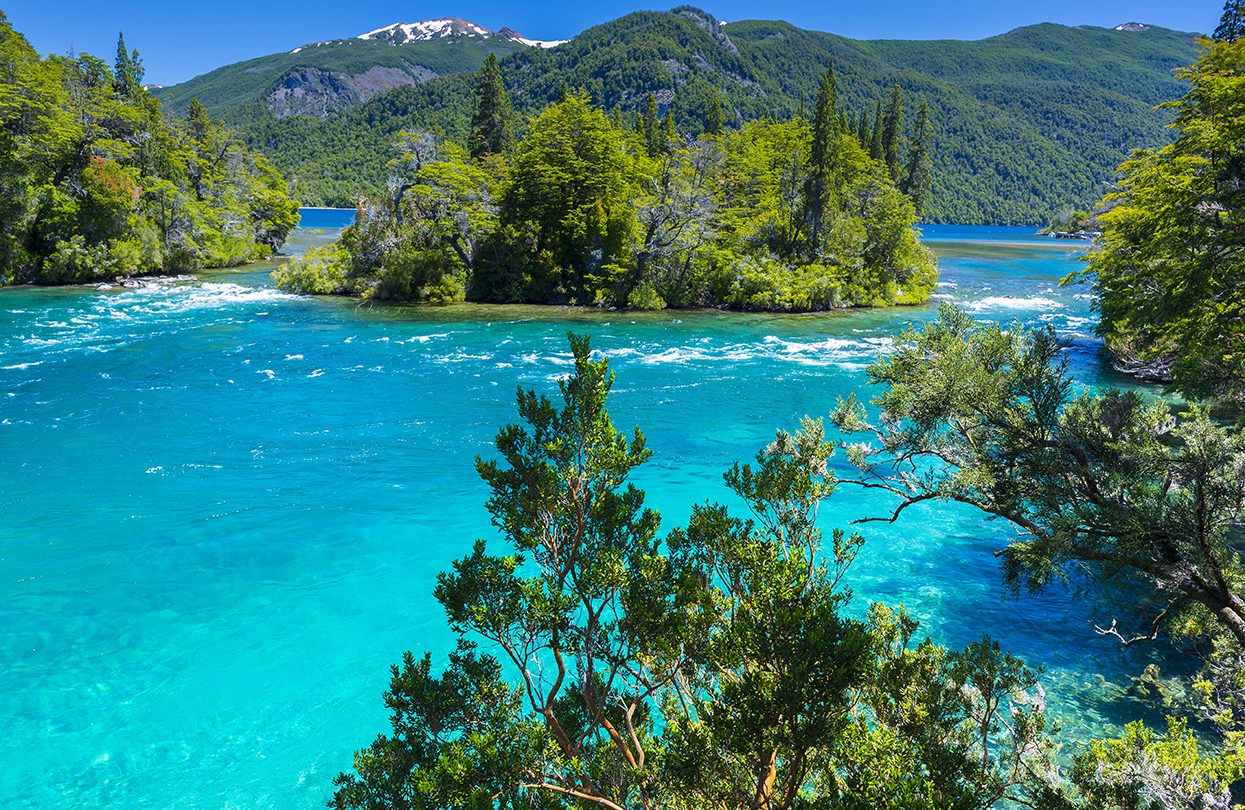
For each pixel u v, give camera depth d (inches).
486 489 651.5
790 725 151.3
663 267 1878.7
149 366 1085.8
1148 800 186.1
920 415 415.5
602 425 202.2
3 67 1956.2
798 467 244.2
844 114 3570.4
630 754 198.5
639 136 2972.4
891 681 203.9
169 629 429.1
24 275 1959.9
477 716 181.3
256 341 1307.8
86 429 789.2
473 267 1955.0
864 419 464.4
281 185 3759.8
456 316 1651.1
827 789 178.9
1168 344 948.0
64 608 447.5
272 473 681.6
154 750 332.2
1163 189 627.5
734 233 2082.9
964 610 459.2
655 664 208.4
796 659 149.3
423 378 1059.9
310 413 877.2
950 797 157.6
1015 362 396.5
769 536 233.5
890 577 502.6
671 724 199.0
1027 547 373.7
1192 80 682.8
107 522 568.1
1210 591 320.5
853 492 658.8
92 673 386.9
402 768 173.9
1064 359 406.9
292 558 518.9
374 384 1020.5
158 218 2345.0
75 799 302.8
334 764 325.1
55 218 1989.4
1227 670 328.5
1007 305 1897.1
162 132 2736.2
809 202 2044.8
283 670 393.4
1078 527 347.3
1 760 323.9
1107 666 398.0
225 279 2226.9
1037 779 206.8
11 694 367.9
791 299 1802.4
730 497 636.1
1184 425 314.7
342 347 1275.8
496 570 190.4
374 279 1904.5
